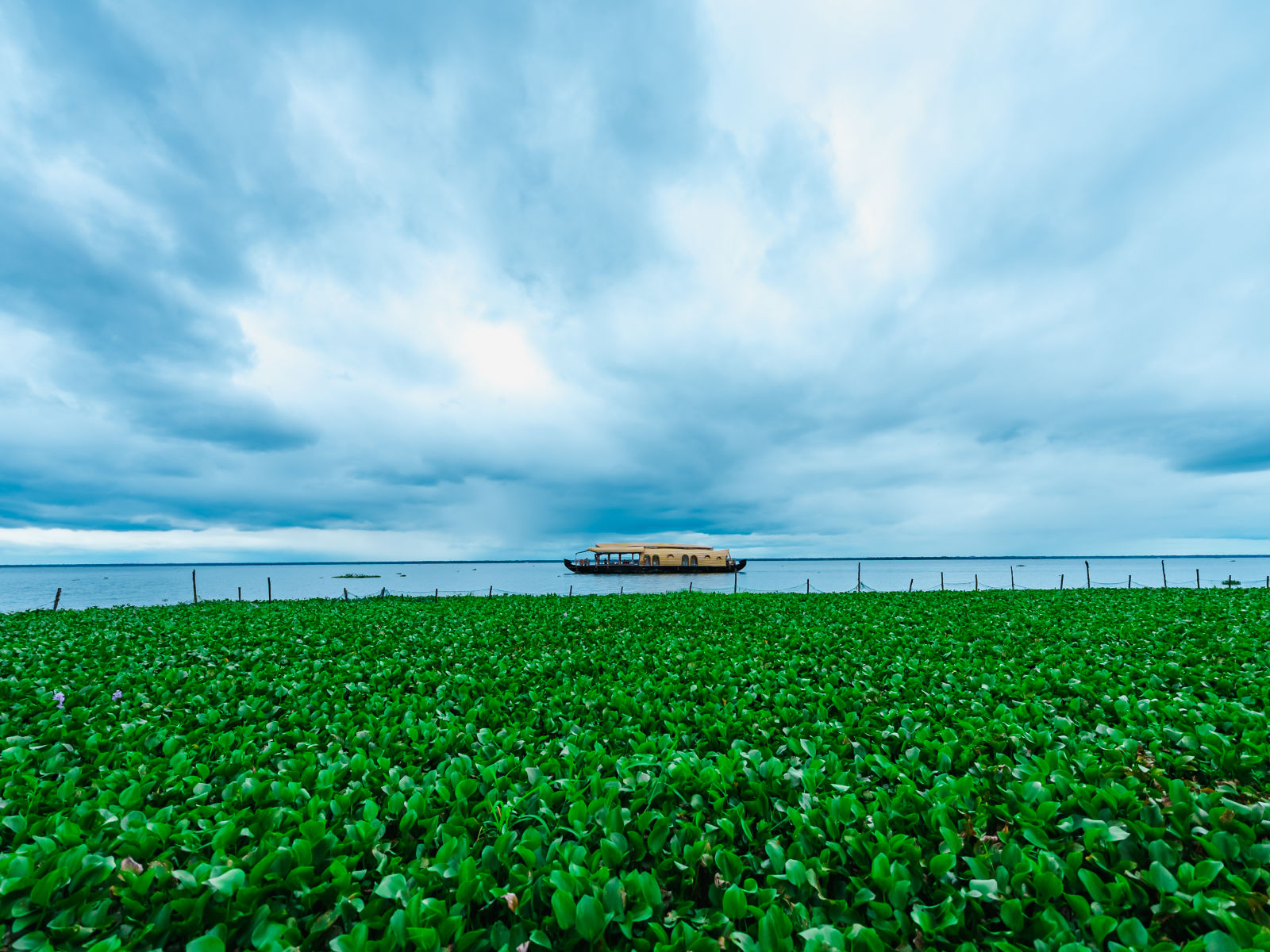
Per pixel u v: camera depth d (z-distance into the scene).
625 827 3.86
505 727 5.94
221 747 5.45
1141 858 3.36
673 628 13.88
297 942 2.90
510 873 3.26
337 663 9.85
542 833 3.77
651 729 6.12
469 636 12.88
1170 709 5.81
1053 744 5.23
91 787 4.44
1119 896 3.01
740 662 9.46
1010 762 4.80
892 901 3.07
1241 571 110.62
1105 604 17.48
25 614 18.17
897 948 2.95
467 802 4.13
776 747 5.44
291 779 4.73
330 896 3.19
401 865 3.51
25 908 2.92
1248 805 3.99
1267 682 7.10
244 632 13.34
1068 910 3.13
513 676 8.75
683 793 4.36
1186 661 8.65
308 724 6.25
